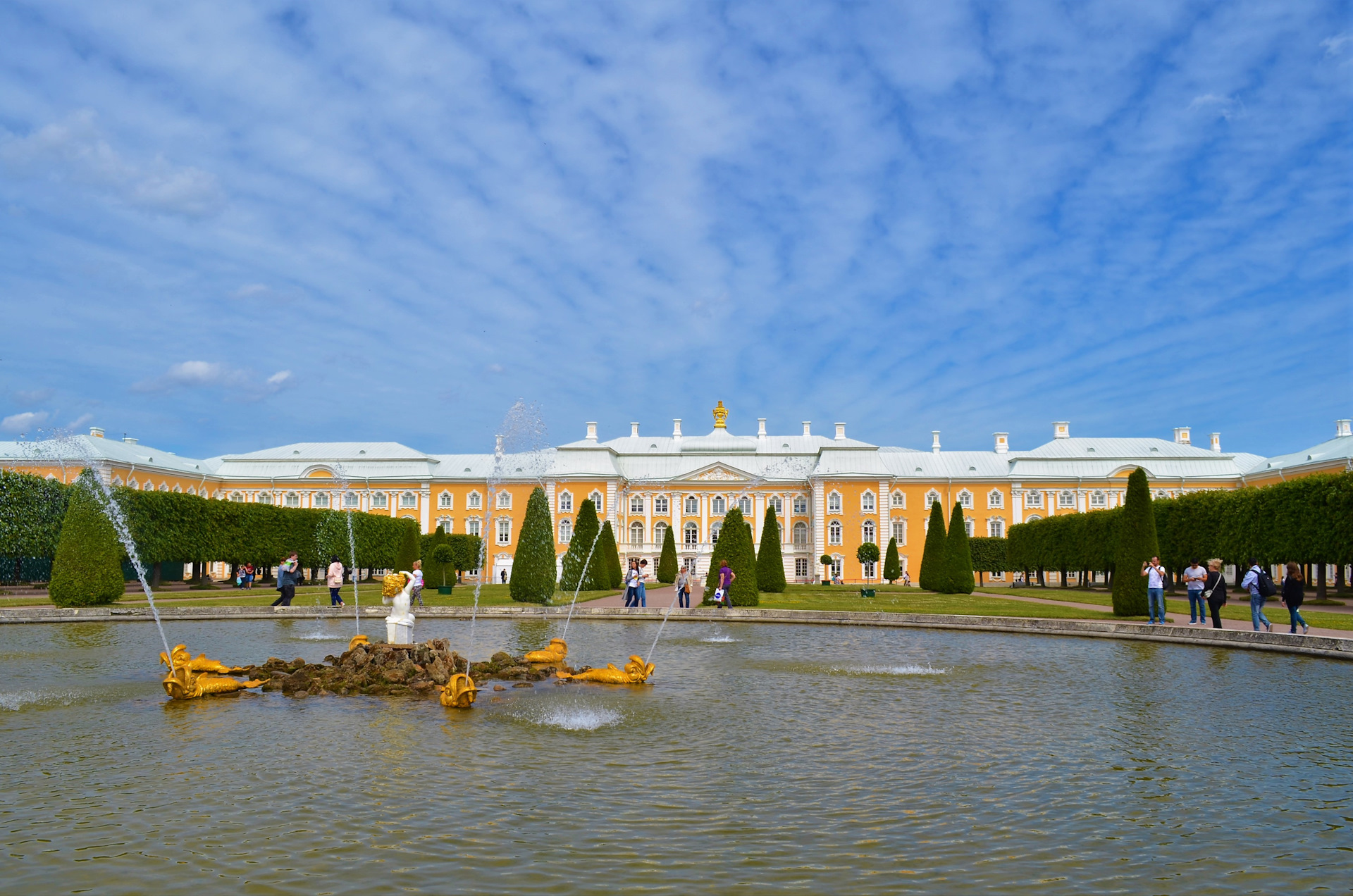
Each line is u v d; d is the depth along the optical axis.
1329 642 22.86
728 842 9.20
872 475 94.19
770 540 54.59
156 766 11.97
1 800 10.44
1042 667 21.34
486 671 19.81
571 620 35.25
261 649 24.47
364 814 9.98
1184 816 10.16
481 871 8.41
